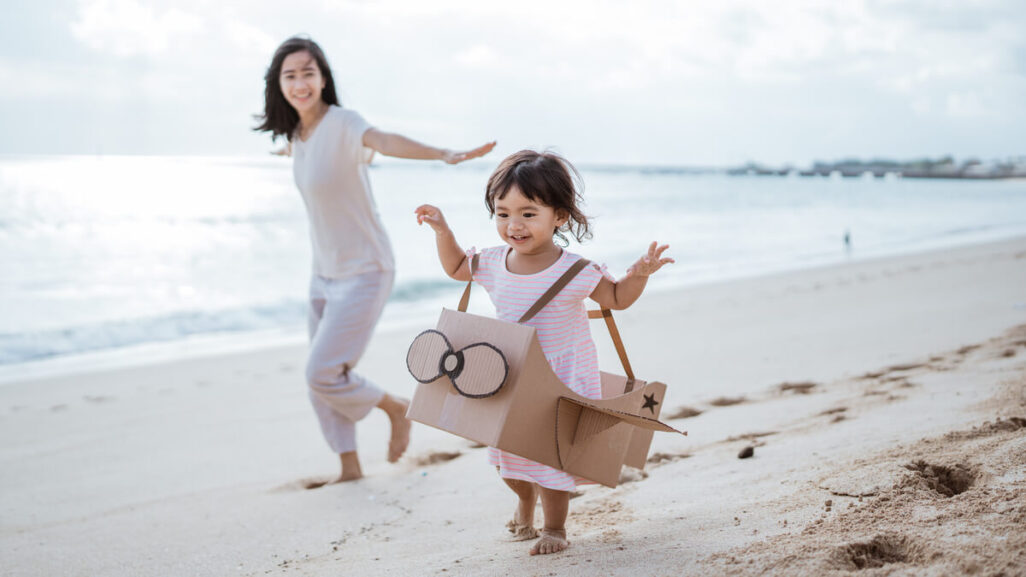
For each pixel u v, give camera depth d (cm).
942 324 666
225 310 1079
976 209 3347
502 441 235
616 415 240
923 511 229
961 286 928
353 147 380
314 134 392
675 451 375
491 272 280
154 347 879
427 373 251
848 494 257
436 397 252
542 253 271
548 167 259
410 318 1028
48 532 353
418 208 278
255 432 521
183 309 1077
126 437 518
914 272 1163
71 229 1733
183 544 327
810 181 7456
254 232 1866
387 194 3238
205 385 671
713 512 269
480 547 277
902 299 872
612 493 320
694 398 502
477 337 248
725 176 8362
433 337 253
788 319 819
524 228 259
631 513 289
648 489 317
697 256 1766
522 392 237
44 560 318
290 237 1817
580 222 269
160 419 562
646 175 7356
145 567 304
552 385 244
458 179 4247
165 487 412
